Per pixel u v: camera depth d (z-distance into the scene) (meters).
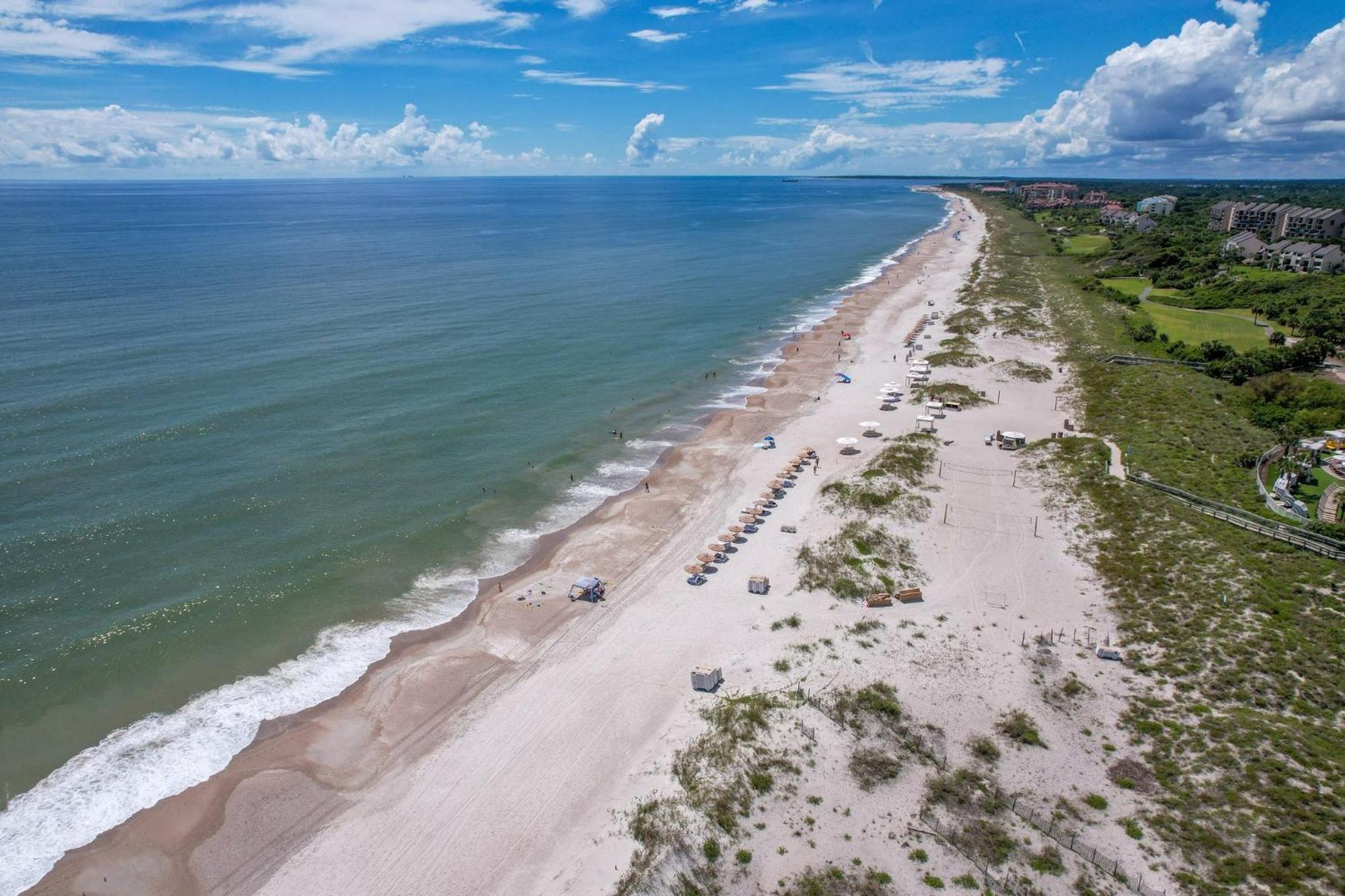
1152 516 51.66
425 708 37.84
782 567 49.19
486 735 36.06
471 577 49.19
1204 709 34.94
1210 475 57.53
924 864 28.12
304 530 53.12
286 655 41.47
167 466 60.69
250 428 68.56
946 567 47.75
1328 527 47.03
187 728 36.41
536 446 68.69
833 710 35.56
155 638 41.94
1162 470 58.56
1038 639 40.66
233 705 37.88
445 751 35.19
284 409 73.12
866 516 53.62
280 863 29.80
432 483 60.81
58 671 39.22
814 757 32.97
